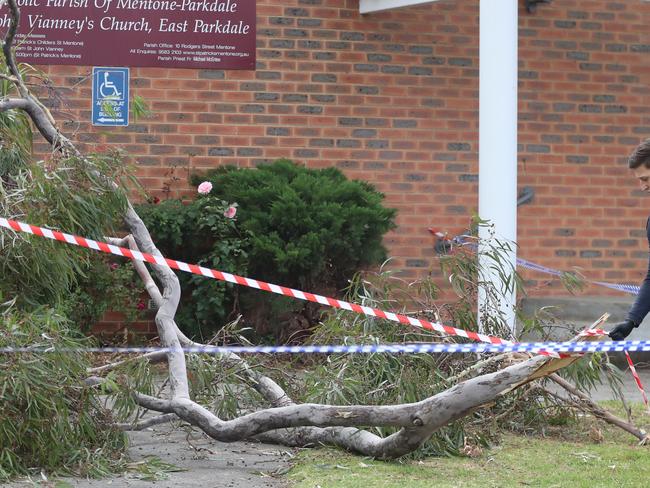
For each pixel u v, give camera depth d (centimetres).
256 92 1805
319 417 968
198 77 1789
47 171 1065
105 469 968
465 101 1859
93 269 1534
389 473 970
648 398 1434
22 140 1206
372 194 1675
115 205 1101
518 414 1216
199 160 1788
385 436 1063
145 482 944
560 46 1908
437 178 1848
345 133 1827
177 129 1781
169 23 1778
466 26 1862
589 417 1251
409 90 1844
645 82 1939
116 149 1134
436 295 1258
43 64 1748
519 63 1891
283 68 1811
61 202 1042
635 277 1925
